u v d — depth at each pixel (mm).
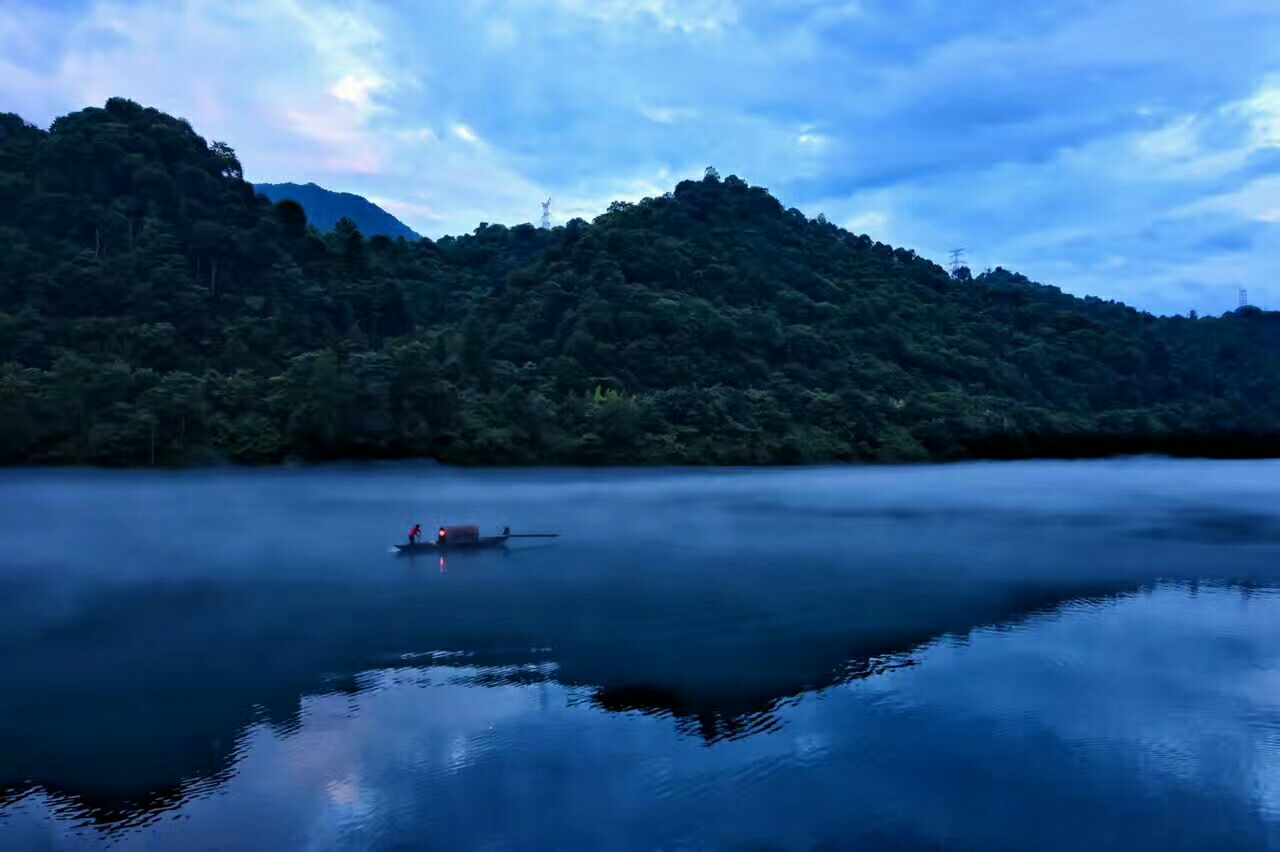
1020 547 49500
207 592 36250
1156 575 40344
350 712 21250
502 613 32156
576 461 130125
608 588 36969
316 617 31609
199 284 142125
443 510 69688
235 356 127938
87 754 18641
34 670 24953
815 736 19594
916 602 34000
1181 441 186000
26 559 44938
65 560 44594
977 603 33875
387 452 119500
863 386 180375
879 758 18328
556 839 14812
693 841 14758
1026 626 30078
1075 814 15812
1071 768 17828
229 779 17312
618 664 25359
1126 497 84812
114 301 133750
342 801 16406
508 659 25953
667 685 23359
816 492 89375
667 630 29484
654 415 138875
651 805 16141
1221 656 26234
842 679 23906
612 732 19844
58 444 106750
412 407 123688
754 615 31750
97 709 21531
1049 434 175375
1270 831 15258
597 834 14992
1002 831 15195
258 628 29953
